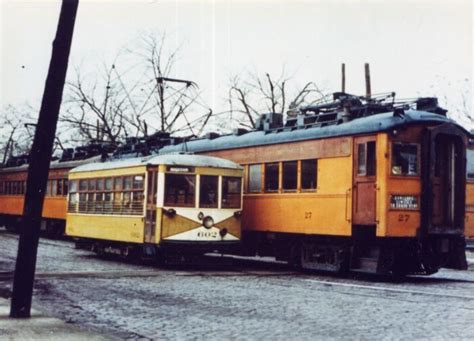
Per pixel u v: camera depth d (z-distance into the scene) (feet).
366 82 122.83
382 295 46.21
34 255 35.17
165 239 64.28
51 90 35.42
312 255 64.44
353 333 31.42
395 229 55.77
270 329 32.50
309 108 67.82
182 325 33.65
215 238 65.82
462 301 43.16
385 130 56.03
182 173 65.36
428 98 61.26
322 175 62.23
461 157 58.85
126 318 35.83
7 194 140.15
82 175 81.97
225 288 49.80
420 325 33.73
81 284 51.24
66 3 35.63
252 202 71.31
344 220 59.36
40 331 30.66
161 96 131.75
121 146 97.09
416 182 57.11
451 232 57.57
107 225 74.43
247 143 72.64
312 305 41.04
